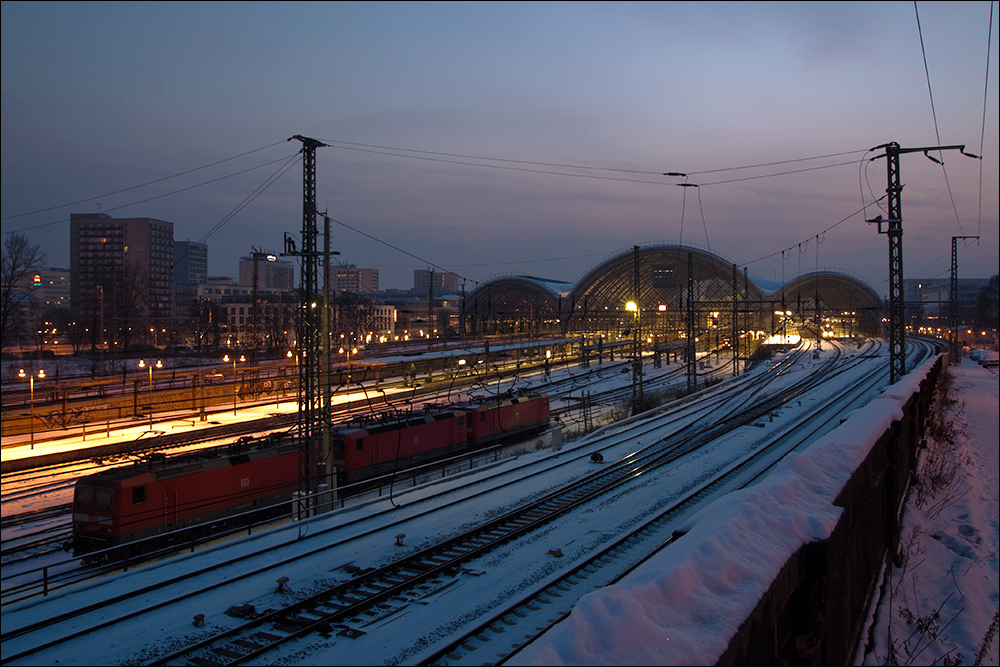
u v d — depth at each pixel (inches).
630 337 3789.4
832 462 331.3
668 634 149.9
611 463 1015.0
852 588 314.0
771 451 1079.0
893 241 1218.6
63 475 1187.3
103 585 567.8
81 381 1950.1
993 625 407.5
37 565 775.1
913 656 360.8
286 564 607.8
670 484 870.4
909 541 556.4
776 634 201.6
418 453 1242.6
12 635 469.7
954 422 1302.9
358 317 3631.9
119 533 788.6
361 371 2332.7
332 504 898.1
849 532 292.2
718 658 148.5
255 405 1975.9
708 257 3831.2
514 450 1427.2
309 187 935.7
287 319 3922.2
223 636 459.8
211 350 3316.9
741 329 3809.1
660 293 4899.1
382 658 418.9
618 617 147.4
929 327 5551.2
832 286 4421.8
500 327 4247.0
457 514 755.4
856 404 1590.8
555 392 2340.1
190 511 869.2
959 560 553.9
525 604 488.1
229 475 920.9
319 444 935.0
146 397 1788.9
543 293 4490.7
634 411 1774.1
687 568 176.4
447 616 479.2
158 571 598.5
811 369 2630.4
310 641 455.5
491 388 2298.2
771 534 218.8
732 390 2057.1
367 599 508.7
